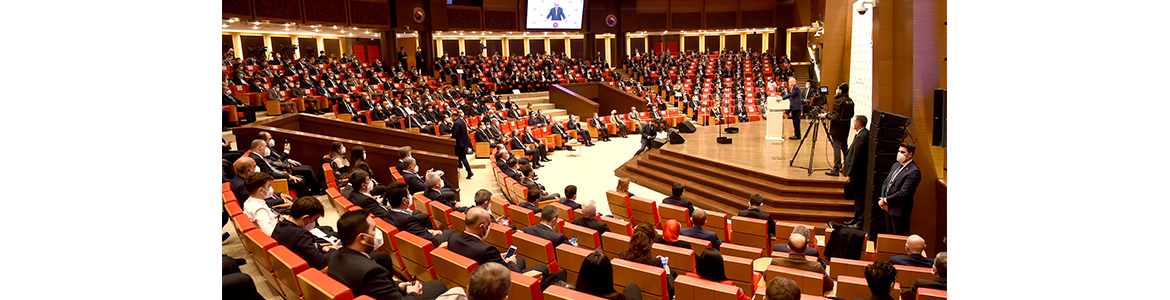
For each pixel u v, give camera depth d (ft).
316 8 67.36
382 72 74.95
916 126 23.53
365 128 42.37
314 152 34.32
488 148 48.32
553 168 46.85
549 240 16.66
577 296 10.30
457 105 63.87
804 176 30.37
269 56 80.64
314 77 63.05
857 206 24.98
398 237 15.33
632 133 70.08
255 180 16.84
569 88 82.48
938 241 23.62
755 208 22.29
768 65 102.53
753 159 36.11
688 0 106.83
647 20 106.22
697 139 47.11
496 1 89.61
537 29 94.53
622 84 86.94
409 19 79.82
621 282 13.60
